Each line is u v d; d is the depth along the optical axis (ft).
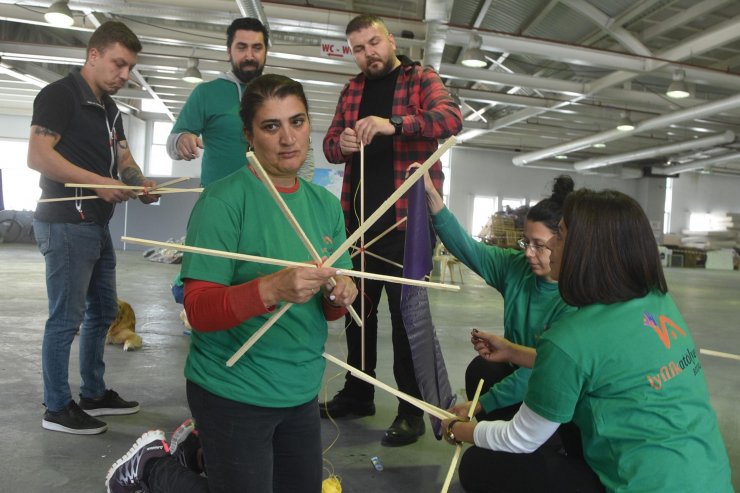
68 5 19.15
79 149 6.45
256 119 3.52
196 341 3.73
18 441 6.38
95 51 6.40
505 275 6.00
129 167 7.09
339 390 8.66
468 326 15.57
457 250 6.08
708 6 20.49
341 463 6.27
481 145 50.16
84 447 6.31
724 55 26.04
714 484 3.57
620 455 3.64
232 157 6.95
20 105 40.86
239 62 6.96
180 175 44.42
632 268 3.68
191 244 3.53
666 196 58.39
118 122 7.06
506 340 5.70
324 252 3.96
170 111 40.24
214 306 3.26
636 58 23.59
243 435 3.63
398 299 6.87
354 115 7.18
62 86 6.26
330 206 4.16
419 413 7.02
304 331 3.79
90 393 7.30
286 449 4.06
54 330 6.52
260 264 3.62
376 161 6.97
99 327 7.22
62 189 6.34
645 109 33.37
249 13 18.08
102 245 6.95
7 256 28.86
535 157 46.19
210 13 19.45
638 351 3.60
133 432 6.82
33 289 18.10
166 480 4.36
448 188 51.52
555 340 3.68
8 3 20.17
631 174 54.13
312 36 25.38
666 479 3.49
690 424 3.63
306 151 3.68
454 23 22.27
